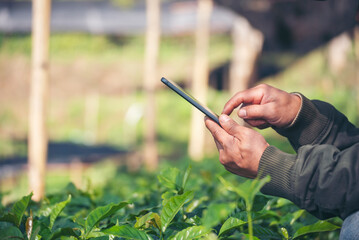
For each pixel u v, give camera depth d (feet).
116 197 8.48
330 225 5.58
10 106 94.79
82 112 91.30
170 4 75.36
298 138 5.87
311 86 68.59
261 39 51.01
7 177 46.47
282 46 37.99
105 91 97.30
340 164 4.78
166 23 74.08
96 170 50.19
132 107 86.38
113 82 99.40
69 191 9.50
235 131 5.42
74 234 5.47
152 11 43.88
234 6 36.65
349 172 4.71
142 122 85.15
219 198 8.90
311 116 5.79
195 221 6.03
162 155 67.31
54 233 5.27
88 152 70.44
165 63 98.58
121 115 89.56
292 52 79.15
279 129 5.93
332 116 5.94
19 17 75.72
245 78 52.54
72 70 103.19
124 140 80.74
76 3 77.82
